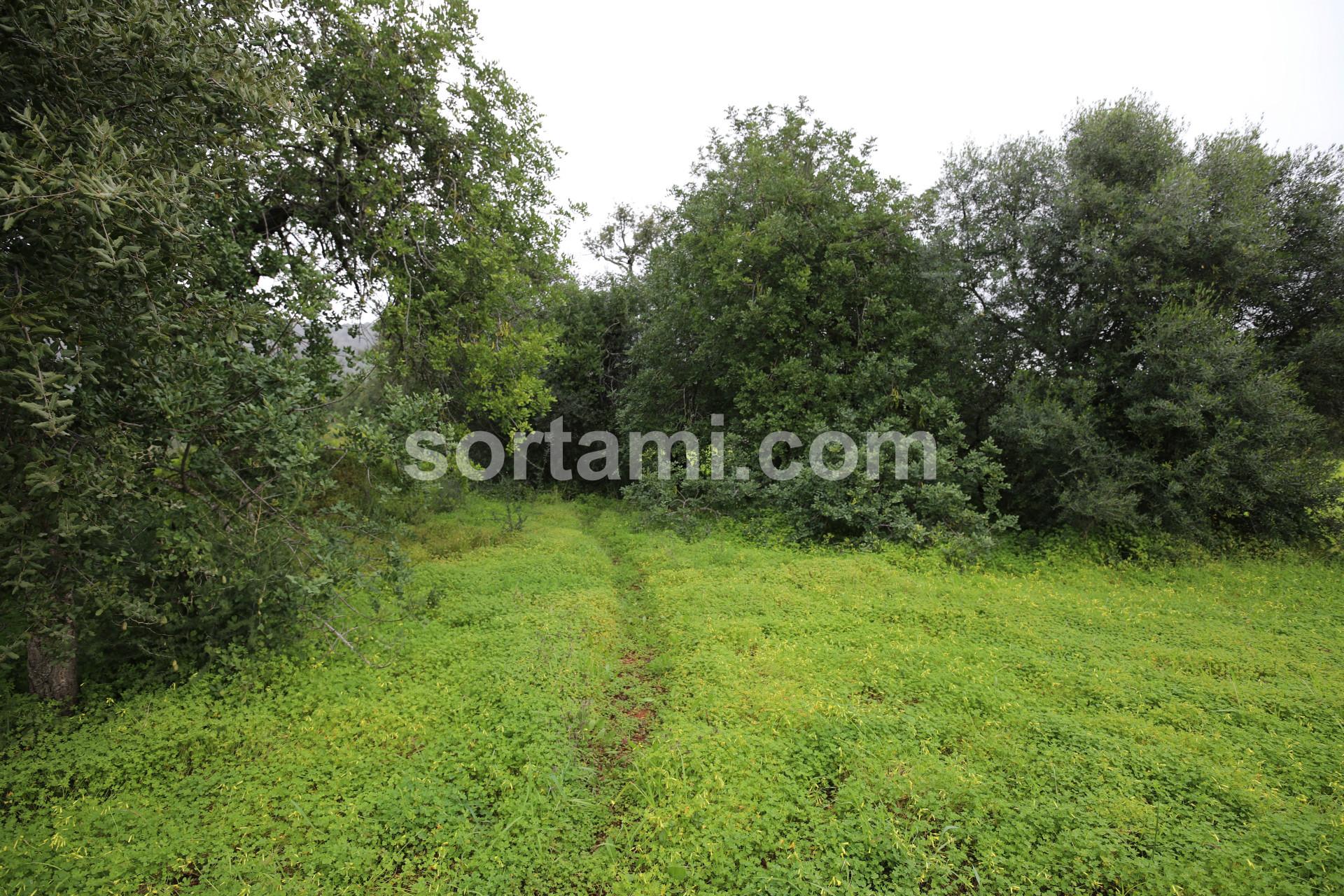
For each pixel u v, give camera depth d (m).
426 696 5.51
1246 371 9.91
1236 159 10.80
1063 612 7.86
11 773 4.35
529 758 4.65
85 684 5.48
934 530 10.53
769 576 9.19
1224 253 10.62
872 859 3.78
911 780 4.41
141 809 4.08
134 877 3.57
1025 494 12.02
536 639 6.72
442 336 10.26
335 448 6.33
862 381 12.11
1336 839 3.84
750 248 12.51
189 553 5.19
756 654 6.43
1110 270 11.05
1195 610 8.04
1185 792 4.36
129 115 4.50
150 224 4.02
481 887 3.59
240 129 5.38
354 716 5.14
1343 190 10.91
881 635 7.00
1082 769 4.62
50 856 3.65
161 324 4.23
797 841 3.91
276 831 3.94
